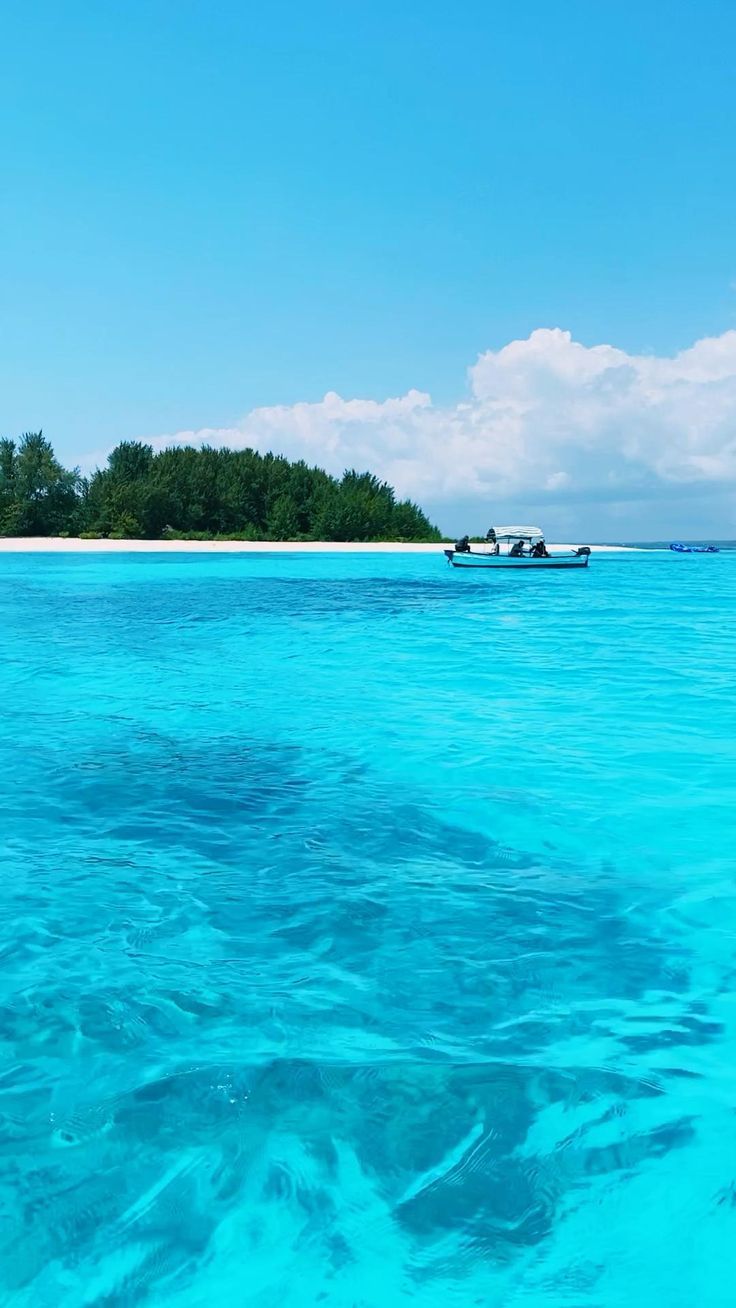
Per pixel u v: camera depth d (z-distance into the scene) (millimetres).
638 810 5320
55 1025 2871
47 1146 2277
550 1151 2281
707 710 8250
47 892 4000
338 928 3656
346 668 10680
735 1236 2045
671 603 19938
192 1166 2213
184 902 3902
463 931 3645
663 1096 2543
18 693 8992
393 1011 3000
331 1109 2432
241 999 3062
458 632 14289
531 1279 1915
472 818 5148
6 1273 1916
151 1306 1853
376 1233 2012
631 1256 1987
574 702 8633
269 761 6375
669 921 3773
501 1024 2930
